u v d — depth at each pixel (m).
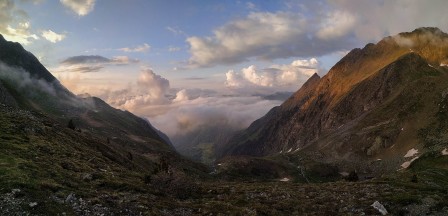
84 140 93.25
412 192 60.09
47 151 55.47
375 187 67.00
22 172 37.78
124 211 35.38
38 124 75.75
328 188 67.12
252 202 50.47
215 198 52.19
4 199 30.25
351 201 53.94
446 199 54.94
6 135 56.38
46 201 32.09
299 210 48.06
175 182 52.00
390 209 50.16
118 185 45.50
